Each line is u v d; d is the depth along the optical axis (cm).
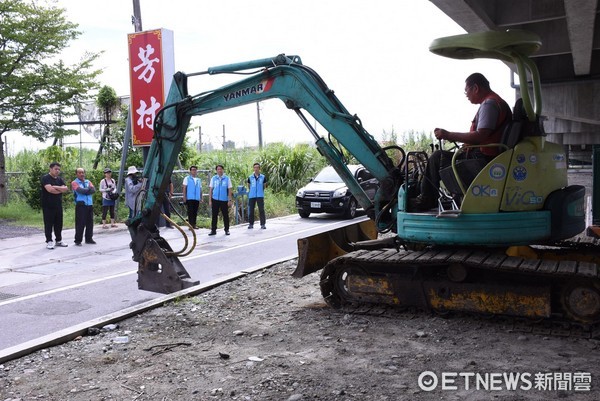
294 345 574
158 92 1716
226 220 1559
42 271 1058
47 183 1317
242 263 1116
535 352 535
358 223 909
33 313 763
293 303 750
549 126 3197
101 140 2306
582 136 3966
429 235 645
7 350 569
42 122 2078
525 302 604
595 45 1460
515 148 611
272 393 451
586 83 1959
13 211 2006
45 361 554
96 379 500
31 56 2008
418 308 672
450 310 647
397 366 504
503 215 609
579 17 1095
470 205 619
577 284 586
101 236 1518
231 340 600
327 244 799
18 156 2631
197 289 817
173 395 457
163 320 685
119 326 664
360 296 693
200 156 2373
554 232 622
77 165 2252
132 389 473
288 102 774
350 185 766
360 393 446
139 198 880
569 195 629
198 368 517
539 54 1538
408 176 703
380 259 657
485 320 636
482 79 641
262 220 1705
